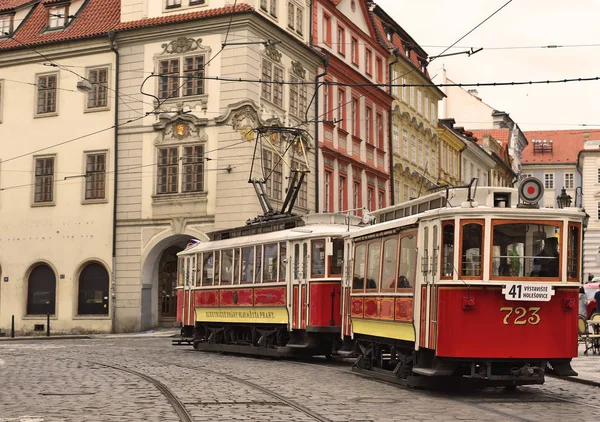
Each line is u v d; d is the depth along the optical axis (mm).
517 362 14336
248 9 37781
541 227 14469
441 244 14664
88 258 41094
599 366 20344
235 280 26578
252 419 11680
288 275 23703
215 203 38250
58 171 42312
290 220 24625
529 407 13281
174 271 42000
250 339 26031
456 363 14383
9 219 43312
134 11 40781
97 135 41375
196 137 38812
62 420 11477
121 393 14719
